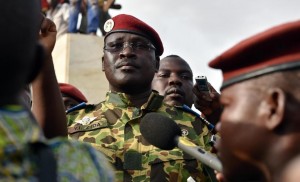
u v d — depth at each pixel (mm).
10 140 1324
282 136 1488
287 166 1479
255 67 1538
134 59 3766
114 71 3775
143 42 3824
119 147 3523
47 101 2236
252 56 1539
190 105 4859
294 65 1485
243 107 1544
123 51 3773
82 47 9242
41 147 1368
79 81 9094
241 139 1542
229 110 1574
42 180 1336
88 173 1431
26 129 1362
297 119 1474
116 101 3746
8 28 1350
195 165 3518
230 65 1584
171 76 4781
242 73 1559
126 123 3633
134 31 3828
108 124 3639
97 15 9477
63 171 1391
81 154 1451
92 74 9172
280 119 1479
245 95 1547
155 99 3707
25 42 1381
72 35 9266
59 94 2279
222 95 1613
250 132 1527
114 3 9570
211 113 3766
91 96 9086
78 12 9594
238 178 1583
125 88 3742
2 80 1360
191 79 4855
